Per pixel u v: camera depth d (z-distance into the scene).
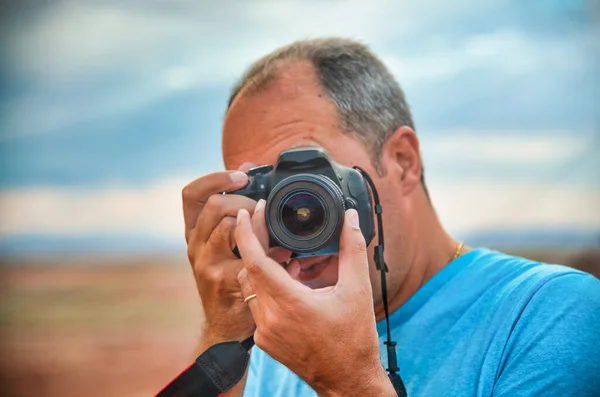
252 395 1.64
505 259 1.48
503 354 1.32
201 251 1.46
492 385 1.31
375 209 1.43
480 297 1.44
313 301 1.17
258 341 1.24
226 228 1.40
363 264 1.21
